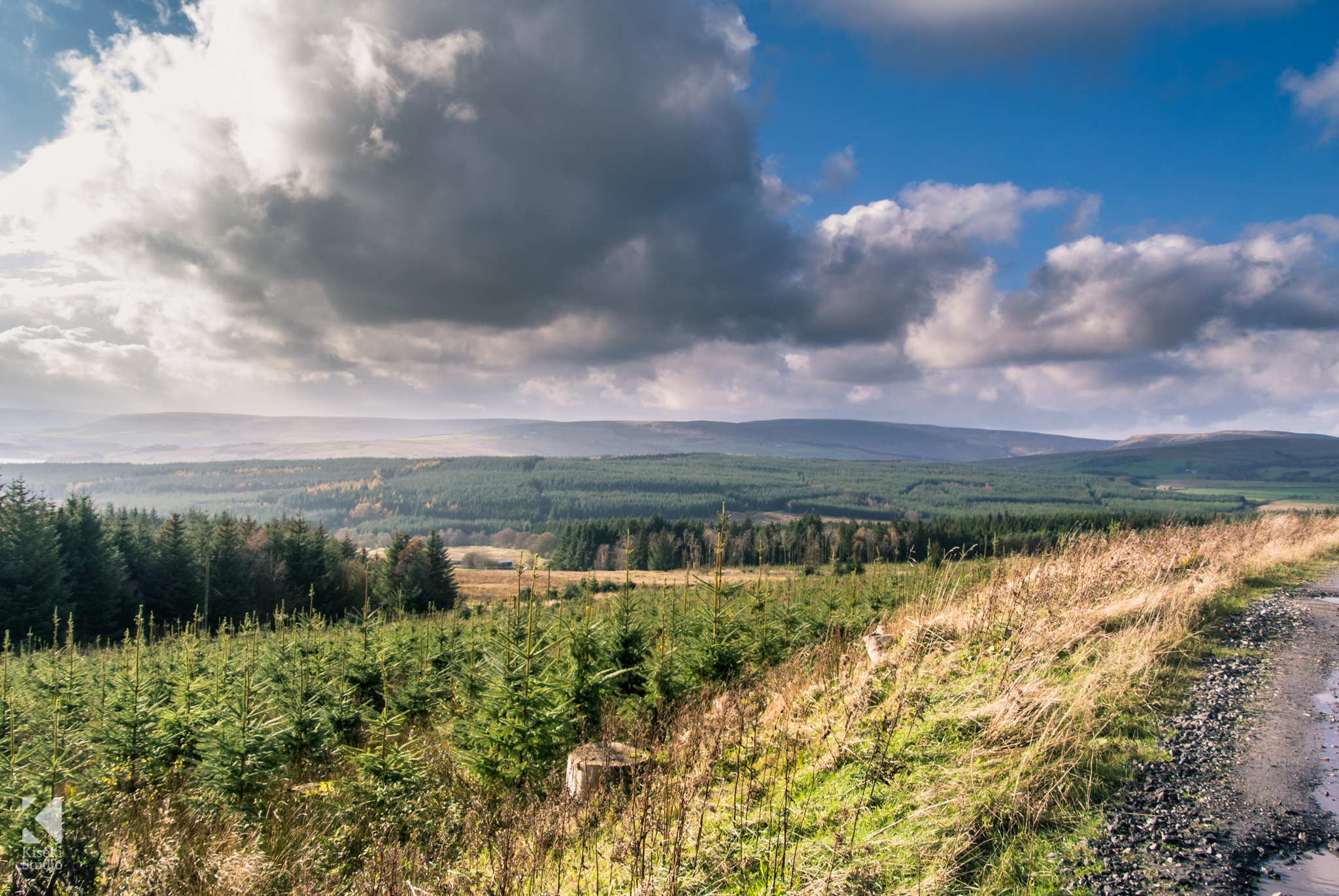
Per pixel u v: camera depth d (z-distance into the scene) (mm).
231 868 5527
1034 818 5016
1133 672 7809
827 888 4262
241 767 7246
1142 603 10633
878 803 5371
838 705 7418
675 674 9875
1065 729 6203
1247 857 4531
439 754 8812
